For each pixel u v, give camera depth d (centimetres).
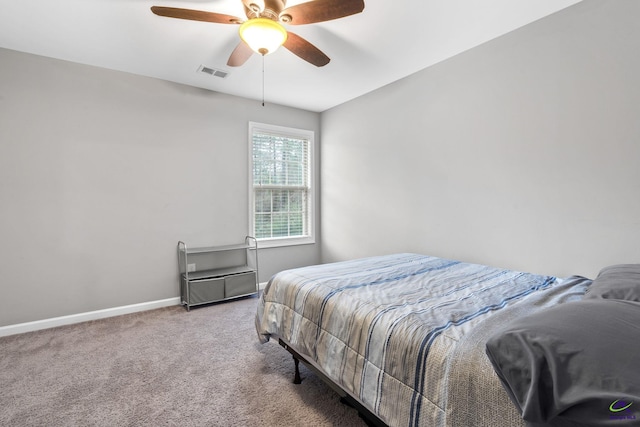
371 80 325
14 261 259
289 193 422
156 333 260
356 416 159
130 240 309
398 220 330
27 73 261
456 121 273
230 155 367
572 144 206
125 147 304
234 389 183
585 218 202
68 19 215
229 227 370
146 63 284
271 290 209
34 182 265
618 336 74
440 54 269
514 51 232
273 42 179
